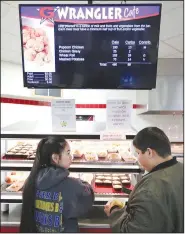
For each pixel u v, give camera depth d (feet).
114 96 18.35
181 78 11.92
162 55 13.65
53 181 4.58
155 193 3.96
